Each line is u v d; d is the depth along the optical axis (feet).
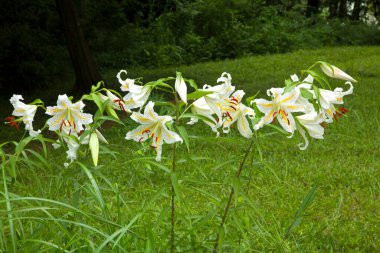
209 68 33.04
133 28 42.32
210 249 5.44
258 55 39.01
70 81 31.48
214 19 41.55
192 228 5.09
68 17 24.35
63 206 4.79
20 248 5.02
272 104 4.24
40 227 5.25
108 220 4.95
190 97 4.21
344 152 13.60
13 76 28.63
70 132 4.49
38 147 15.10
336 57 35.40
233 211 5.13
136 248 5.33
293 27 45.11
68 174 5.24
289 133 4.47
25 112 4.65
